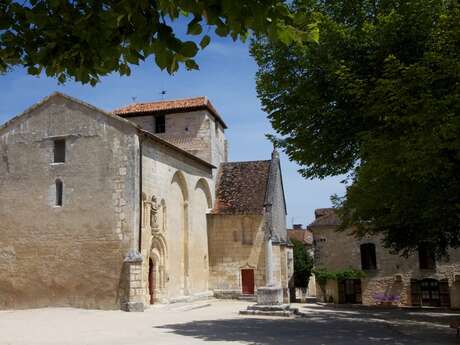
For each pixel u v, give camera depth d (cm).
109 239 2425
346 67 1535
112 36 488
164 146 2802
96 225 2459
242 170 3775
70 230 2498
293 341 1418
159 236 2659
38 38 547
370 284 3778
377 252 3797
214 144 3706
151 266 2619
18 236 2578
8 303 2534
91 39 491
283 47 1759
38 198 2586
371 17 1702
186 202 3098
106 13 452
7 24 530
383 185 1481
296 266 5003
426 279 3675
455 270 3644
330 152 1750
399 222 1769
